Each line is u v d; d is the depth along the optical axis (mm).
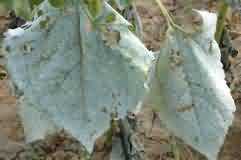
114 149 1021
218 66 790
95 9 691
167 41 770
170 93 750
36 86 669
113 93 674
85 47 687
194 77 755
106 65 684
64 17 694
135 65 688
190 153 1286
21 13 760
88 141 657
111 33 696
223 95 753
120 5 747
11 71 680
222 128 733
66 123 659
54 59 683
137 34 1050
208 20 791
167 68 755
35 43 690
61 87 670
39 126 684
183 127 740
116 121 1004
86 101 668
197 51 769
